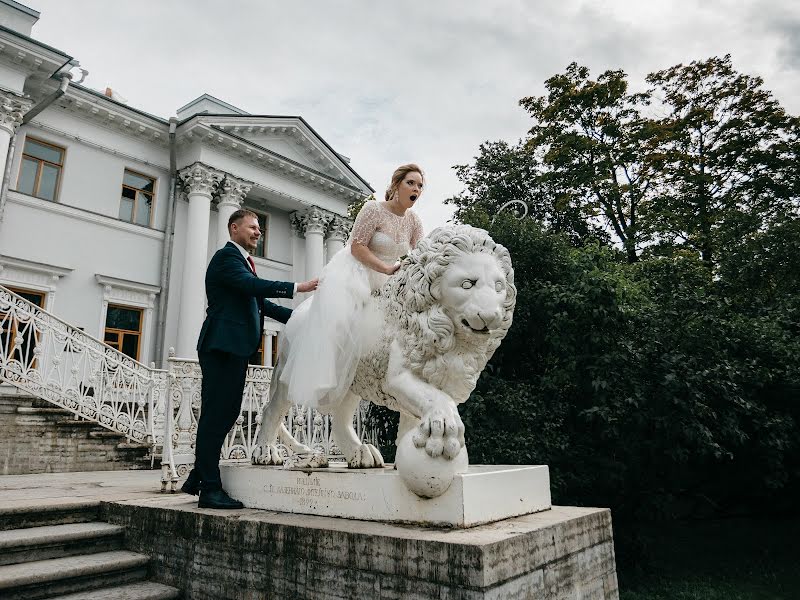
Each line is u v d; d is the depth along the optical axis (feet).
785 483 26.61
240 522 8.14
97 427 28.09
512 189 61.93
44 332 28.19
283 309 11.39
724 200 57.36
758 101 60.29
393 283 8.60
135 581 9.38
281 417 11.09
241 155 60.03
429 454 6.82
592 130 60.39
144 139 55.11
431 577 5.96
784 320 25.40
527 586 6.26
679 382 18.95
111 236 51.26
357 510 7.82
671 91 63.82
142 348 52.08
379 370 8.57
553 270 23.59
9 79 42.93
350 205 75.97
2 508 9.87
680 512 29.19
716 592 19.81
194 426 18.67
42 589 8.34
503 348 22.76
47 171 48.65
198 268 53.26
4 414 25.08
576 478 19.35
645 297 23.66
